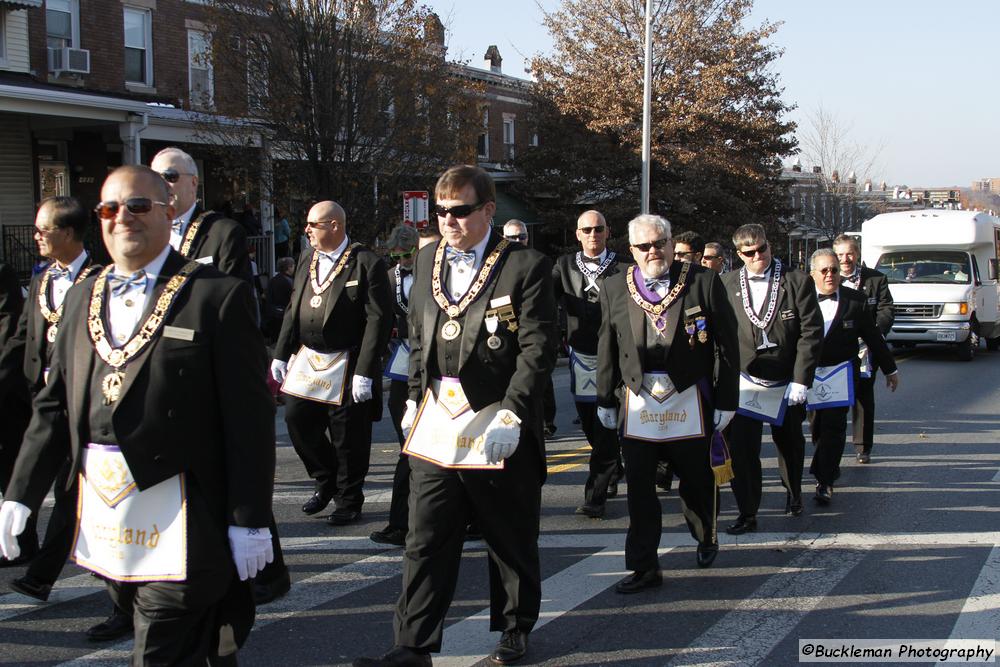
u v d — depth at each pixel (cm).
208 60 1839
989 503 736
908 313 1856
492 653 452
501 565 435
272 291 1422
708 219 3005
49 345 543
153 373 305
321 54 1741
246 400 312
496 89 3278
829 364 732
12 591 537
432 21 1847
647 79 2325
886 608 511
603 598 529
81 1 1988
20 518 314
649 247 531
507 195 3219
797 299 646
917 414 1184
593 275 745
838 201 4684
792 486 693
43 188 1912
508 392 411
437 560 412
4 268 585
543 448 429
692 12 2981
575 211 3116
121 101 1736
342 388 650
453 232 423
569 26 3112
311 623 492
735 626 487
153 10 2116
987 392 1383
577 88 3033
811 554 607
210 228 525
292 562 592
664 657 448
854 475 838
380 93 1809
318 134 1762
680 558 601
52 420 325
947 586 545
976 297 1875
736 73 2977
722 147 2973
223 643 325
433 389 431
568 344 762
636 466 533
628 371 536
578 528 673
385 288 643
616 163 2973
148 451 304
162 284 314
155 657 306
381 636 475
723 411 536
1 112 1700
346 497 674
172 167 514
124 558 308
